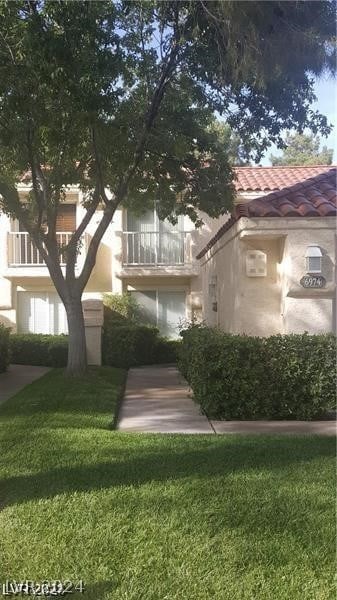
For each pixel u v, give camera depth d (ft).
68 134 33.04
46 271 65.67
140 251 65.46
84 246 65.16
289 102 35.01
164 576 12.86
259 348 28.89
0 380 45.75
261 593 12.15
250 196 57.72
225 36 29.96
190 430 26.89
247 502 16.70
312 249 33.37
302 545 14.15
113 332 55.52
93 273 66.95
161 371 51.83
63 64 27.55
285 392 28.94
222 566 13.19
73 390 36.09
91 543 14.35
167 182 43.80
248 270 35.88
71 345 42.27
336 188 36.40
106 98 29.53
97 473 19.53
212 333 32.27
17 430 26.08
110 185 43.32
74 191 65.46
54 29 27.89
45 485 18.47
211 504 16.57
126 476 19.16
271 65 29.60
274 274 36.14
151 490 17.78
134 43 33.78
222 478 18.81
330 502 16.70
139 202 48.01
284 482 18.43
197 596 12.07
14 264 66.03
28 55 27.32
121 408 32.65
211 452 21.93
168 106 38.19
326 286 33.63
